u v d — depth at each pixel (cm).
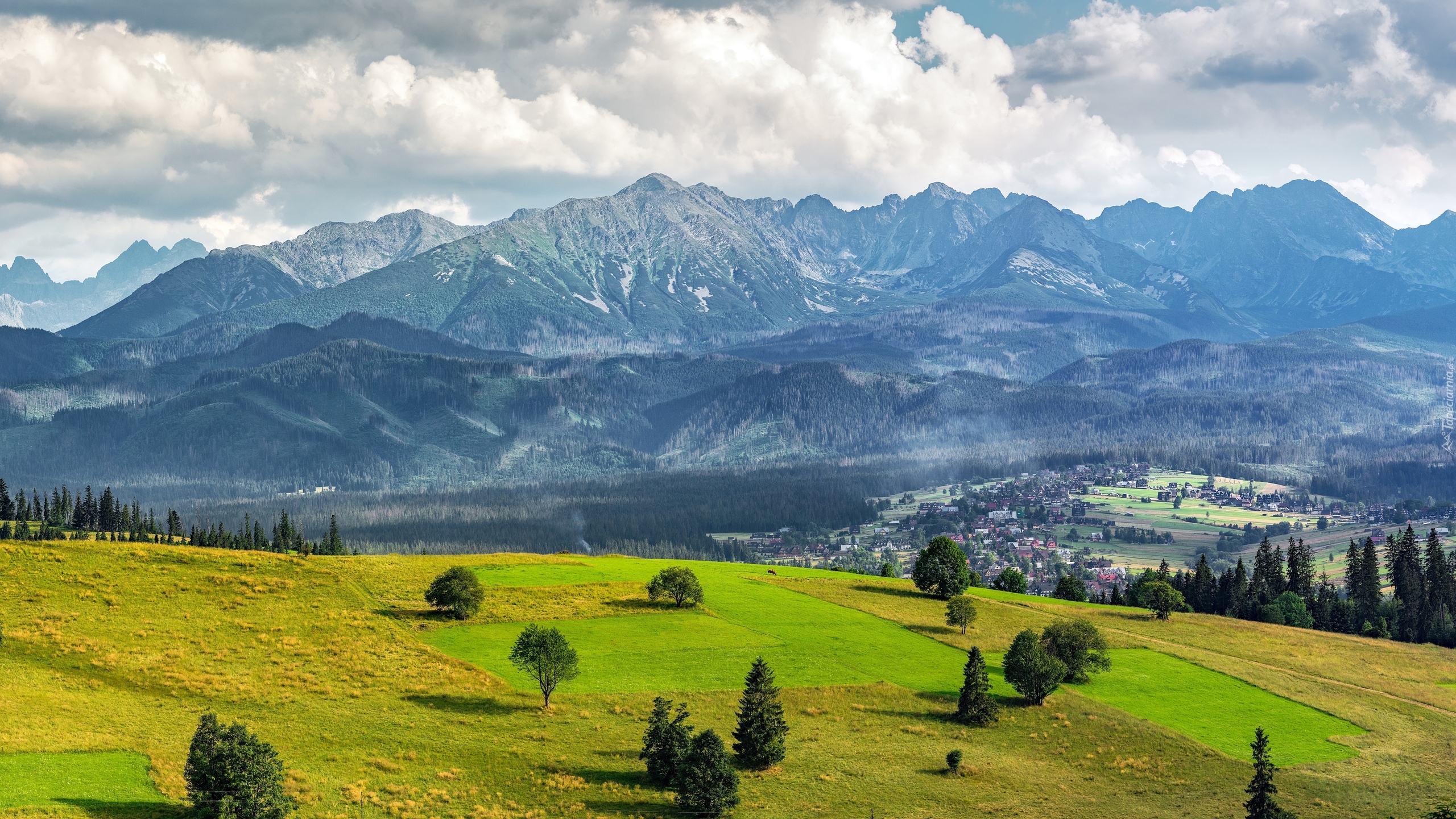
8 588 12900
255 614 12950
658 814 8969
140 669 10950
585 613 14275
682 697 11525
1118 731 11569
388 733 10012
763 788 9625
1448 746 11919
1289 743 11606
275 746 9475
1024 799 9800
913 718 11638
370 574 15200
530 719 10662
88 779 8356
